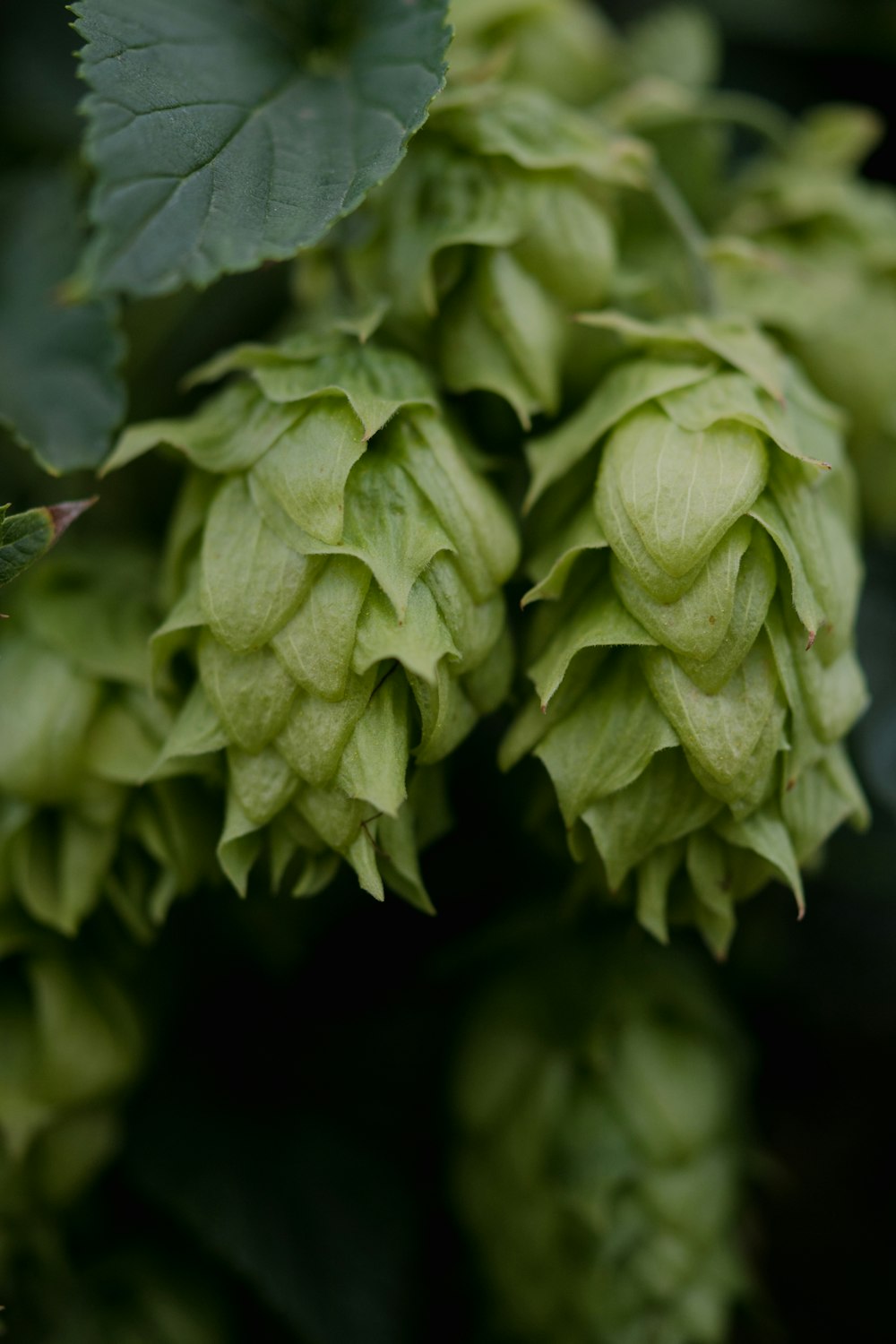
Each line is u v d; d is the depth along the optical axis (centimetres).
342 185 22
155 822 23
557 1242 25
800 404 23
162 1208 25
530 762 24
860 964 28
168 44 22
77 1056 24
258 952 26
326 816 22
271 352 23
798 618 22
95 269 22
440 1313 26
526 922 25
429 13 23
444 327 23
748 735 22
